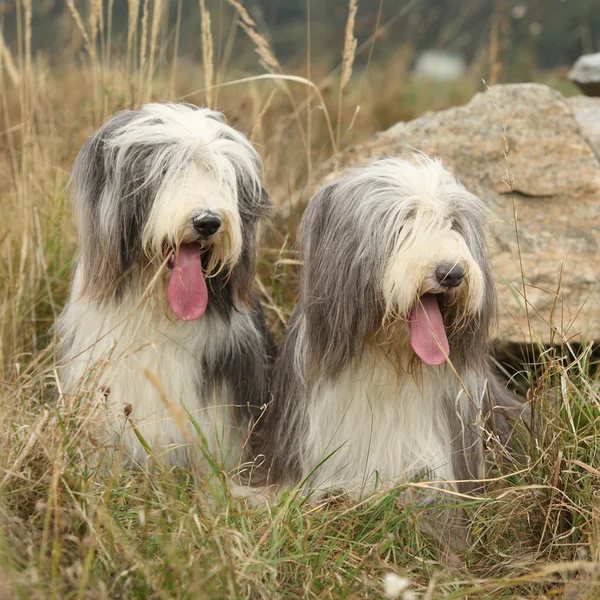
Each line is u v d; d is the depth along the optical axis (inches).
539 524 179.8
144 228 185.2
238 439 205.9
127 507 172.9
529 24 497.4
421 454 190.2
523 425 201.9
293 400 199.5
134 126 189.0
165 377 196.7
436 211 175.9
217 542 150.3
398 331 181.8
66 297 261.3
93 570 145.4
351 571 161.5
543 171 262.5
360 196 182.7
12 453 167.5
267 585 151.1
